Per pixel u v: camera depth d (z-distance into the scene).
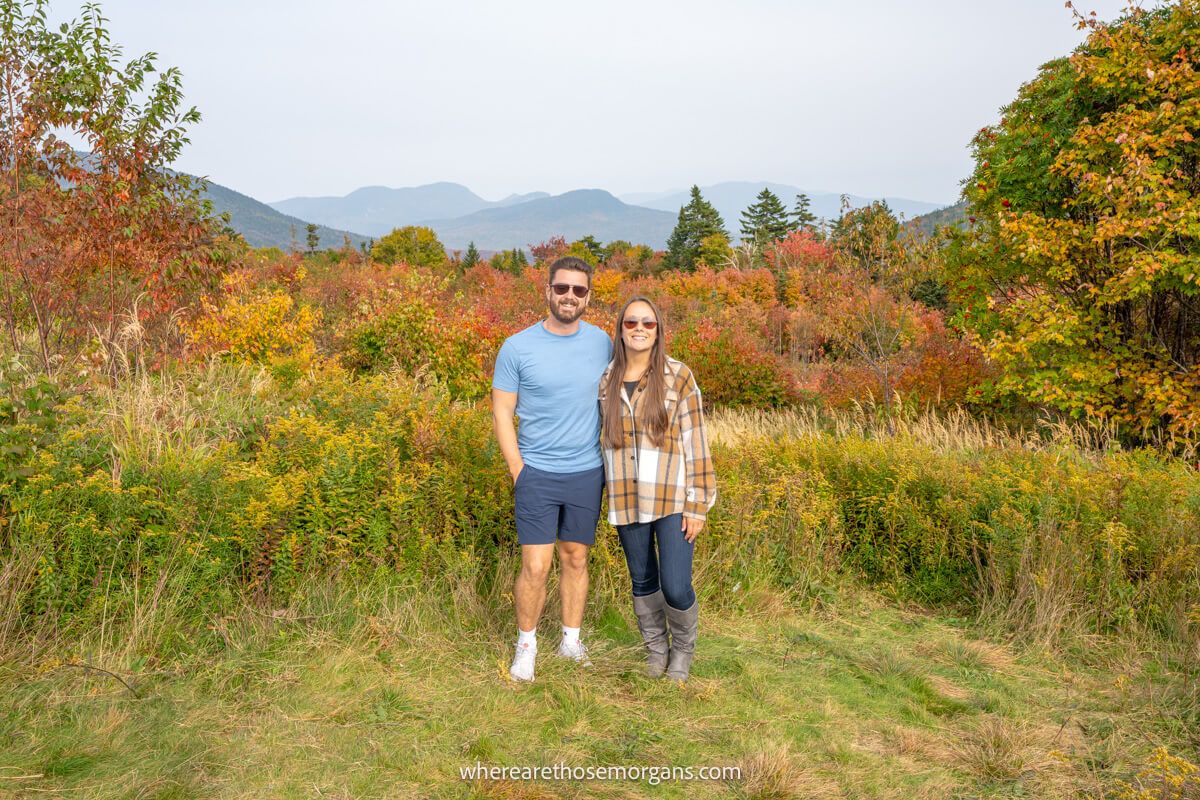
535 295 27.12
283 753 2.85
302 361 8.42
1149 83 8.09
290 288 16.80
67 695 3.06
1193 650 4.00
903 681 3.82
